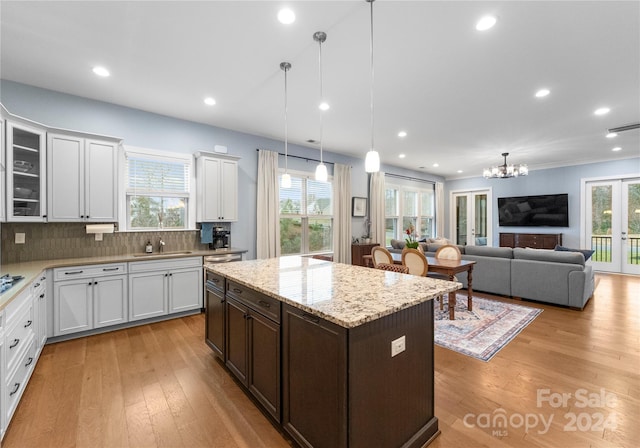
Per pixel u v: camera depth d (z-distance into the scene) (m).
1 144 2.50
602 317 3.63
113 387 2.19
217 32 2.29
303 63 2.74
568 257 4.02
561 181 7.17
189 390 2.16
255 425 1.80
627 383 2.20
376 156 2.27
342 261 6.11
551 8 2.00
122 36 2.34
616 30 2.22
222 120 4.24
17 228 3.08
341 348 1.32
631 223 6.33
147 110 3.86
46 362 2.54
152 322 3.54
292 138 5.13
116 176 3.40
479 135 4.93
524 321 3.49
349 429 1.30
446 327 3.31
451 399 2.04
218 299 2.51
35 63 2.73
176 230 4.10
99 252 3.56
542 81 3.05
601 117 4.07
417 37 2.34
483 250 4.78
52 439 1.67
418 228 8.34
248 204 4.84
